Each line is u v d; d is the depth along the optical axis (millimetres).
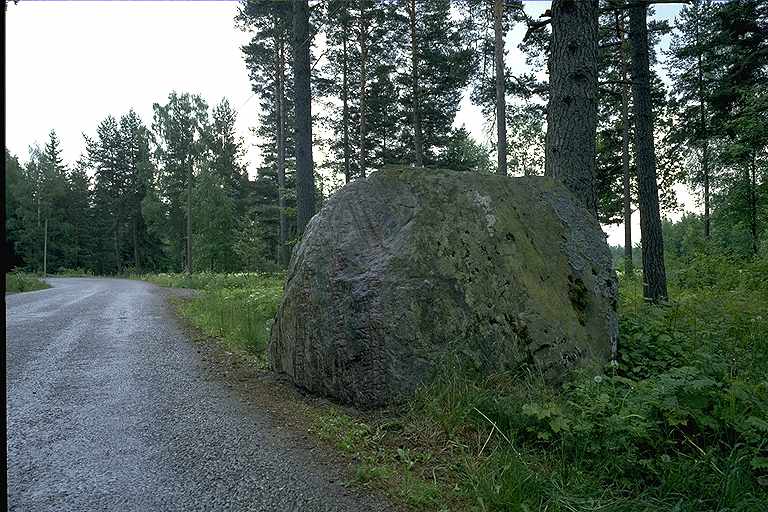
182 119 41281
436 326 4309
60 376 5918
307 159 11938
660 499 2992
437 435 3764
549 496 2977
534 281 4762
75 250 65000
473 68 20781
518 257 4793
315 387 4781
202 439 3895
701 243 15852
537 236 5102
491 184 5156
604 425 3461
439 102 25938
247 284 17812
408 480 3215
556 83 6785
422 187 4871
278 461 3504
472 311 4410
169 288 25391
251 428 4113
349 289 4504
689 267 13062
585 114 6668
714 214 23500
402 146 30094
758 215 20453
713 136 17156
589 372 4402
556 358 4434
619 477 3271
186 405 4734
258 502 2961
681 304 6789
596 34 6844
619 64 20828
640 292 10812
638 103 10852
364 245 4680
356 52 24969
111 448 3734
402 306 4293
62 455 3609
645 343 5156
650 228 10570
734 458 3199
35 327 10039
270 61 27234
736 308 6328
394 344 4230
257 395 5027
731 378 3904
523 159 35438
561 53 6742
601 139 22844
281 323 5312
